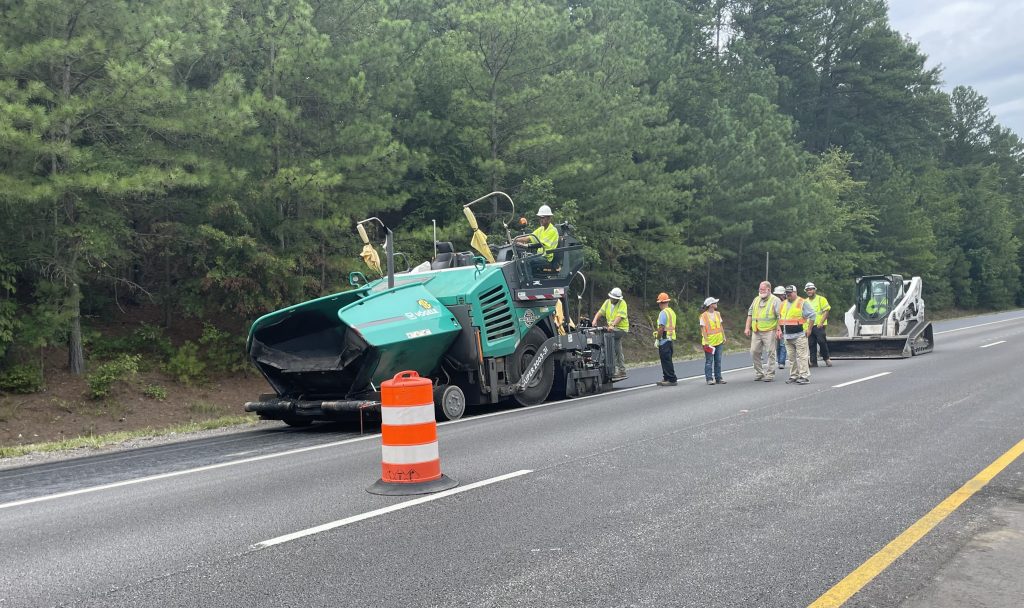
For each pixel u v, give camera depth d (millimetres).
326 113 19781
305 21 18609
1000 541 5305
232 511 6547
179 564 5172
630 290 35875
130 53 16219
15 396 15812
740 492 6699
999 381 14414
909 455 8094
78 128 16188
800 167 43406
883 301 22969
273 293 18812
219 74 19875
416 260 20797
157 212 18812
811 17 64562
